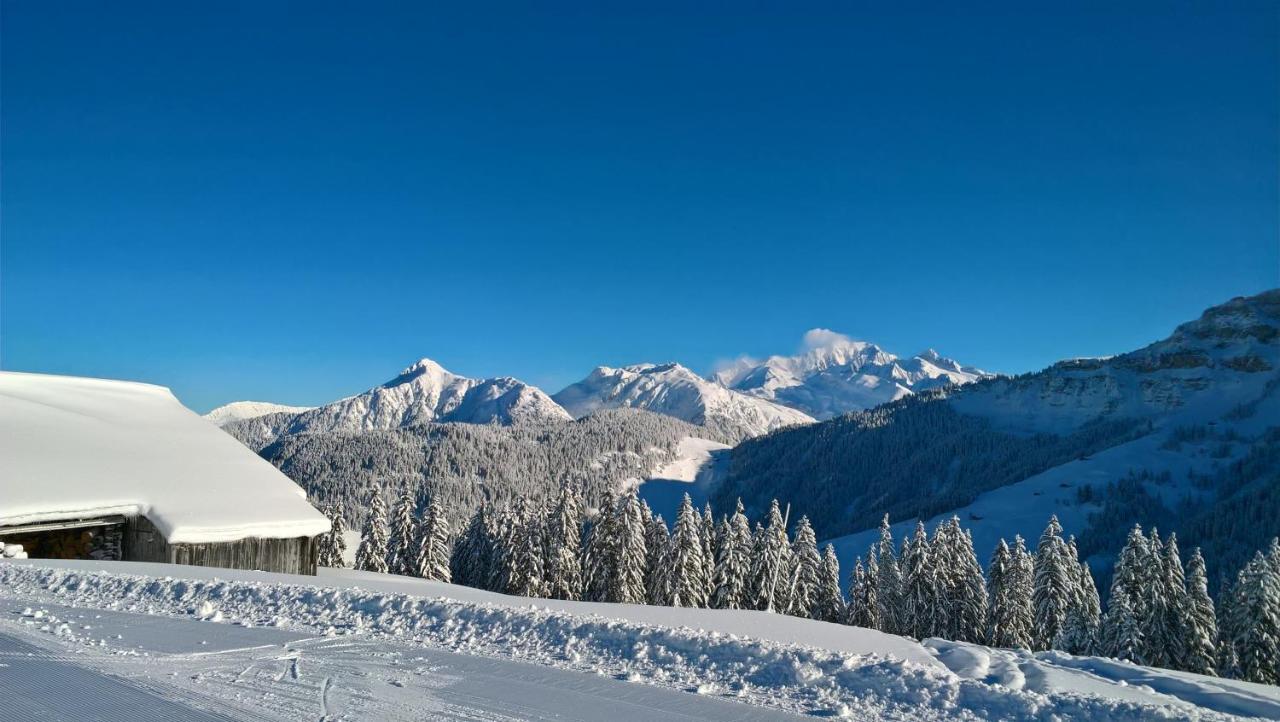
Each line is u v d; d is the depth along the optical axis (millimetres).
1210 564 108375
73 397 37375
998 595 50875
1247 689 12492
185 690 7754
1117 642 41625
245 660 9141
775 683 9266
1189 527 124938
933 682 9281
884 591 55594
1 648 9070
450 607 12102
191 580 14070
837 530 185125
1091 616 45938
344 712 7285
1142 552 44906
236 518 28844
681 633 10961
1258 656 41219
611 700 8211
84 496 26625
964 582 51719
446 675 8875
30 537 25844
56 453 29047
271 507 30781
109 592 13336
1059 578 48219
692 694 8625
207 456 34250
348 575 33875
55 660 8633
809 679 9367
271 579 19781
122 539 27812
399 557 53156
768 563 50250
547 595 53312
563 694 8328
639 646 10375
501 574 55531
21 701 7090
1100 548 135875
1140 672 13320
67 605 12141
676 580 49312
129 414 37438
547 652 10164
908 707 8609
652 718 7664
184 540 27078
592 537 55219
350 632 10844
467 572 62844
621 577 50281
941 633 50812
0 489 25250
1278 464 170500
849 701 8703
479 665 9359
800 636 15766
